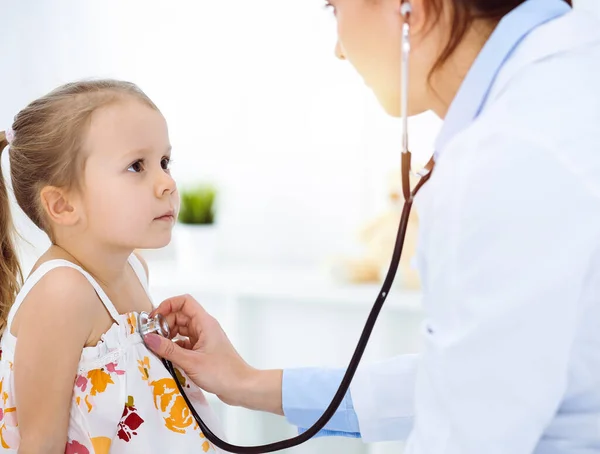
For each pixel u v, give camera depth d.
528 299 0.65
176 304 1.12
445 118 0.79
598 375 0.70
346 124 2.58
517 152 0.67
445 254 0.69
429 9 0.77
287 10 2.58
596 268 0.66
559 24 0.77
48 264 0.98
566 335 0.65
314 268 2.65
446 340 0.69
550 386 0.66
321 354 2.43
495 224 0.66
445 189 0.70
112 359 0.99
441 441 0.70
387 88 0.85
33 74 2.07
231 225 2.74
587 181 0.66
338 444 2.41
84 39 2.27
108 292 1.05
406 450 0.76
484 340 0.66
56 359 0.94
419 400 0.74
